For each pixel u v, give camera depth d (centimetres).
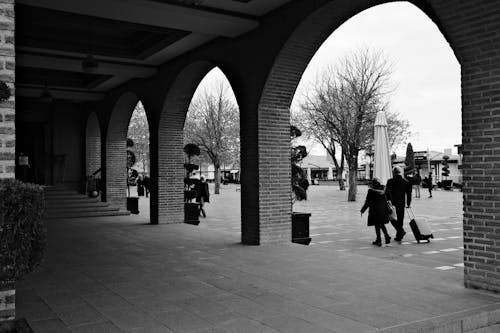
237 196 2925
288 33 796
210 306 491
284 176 913
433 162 4303
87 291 557
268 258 756
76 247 887
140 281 606
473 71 554
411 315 454
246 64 904
